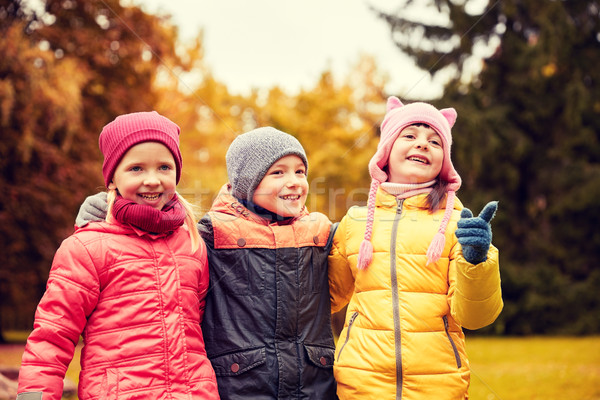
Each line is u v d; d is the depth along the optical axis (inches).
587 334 459.5
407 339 76.3
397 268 79.2
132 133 74.8
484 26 466.6
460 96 484.4
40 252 382.0
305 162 86.3
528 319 465.1
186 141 486.3
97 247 71.7
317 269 83.7
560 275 474.3
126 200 74.2
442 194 83.2
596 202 468.4
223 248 81.7
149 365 69.1
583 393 209.0
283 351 78.2
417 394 75.2
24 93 340.8
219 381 77.2
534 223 498.6
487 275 67.7
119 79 452.8
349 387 77.6
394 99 91.3
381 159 86.7
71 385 183.5
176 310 72.7
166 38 469.4
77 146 403.9
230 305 80.4
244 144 84.7
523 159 485.1
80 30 420.2
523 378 236.7
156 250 74.5
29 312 450.0
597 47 490.3
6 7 402.3
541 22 466.3
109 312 70.6
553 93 487.8
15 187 367.2
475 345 382.9
